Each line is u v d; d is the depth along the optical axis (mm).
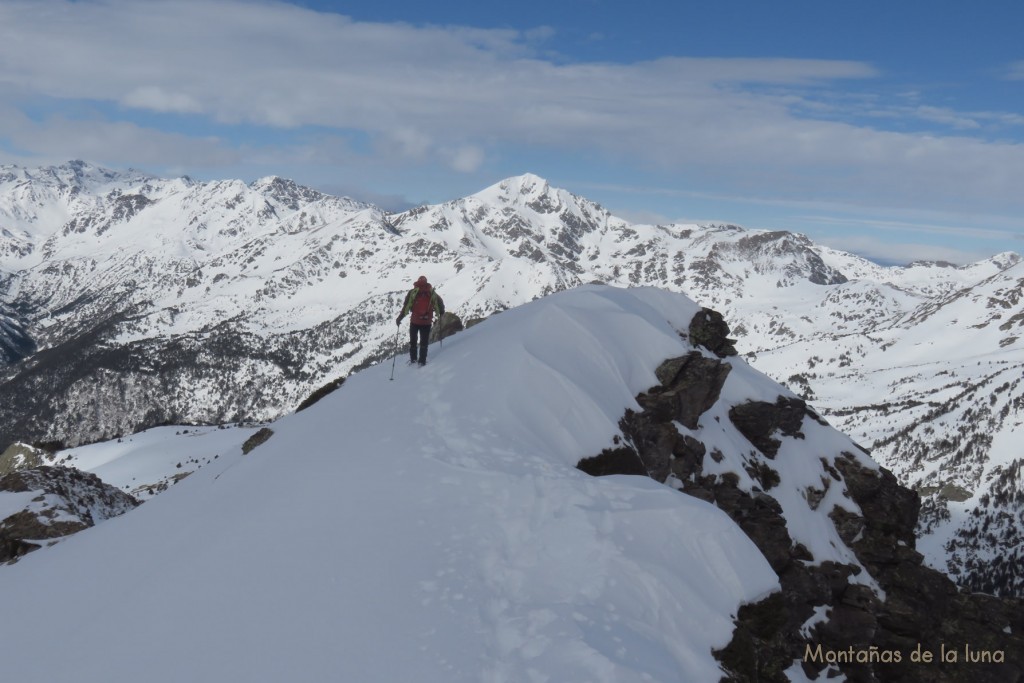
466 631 10188
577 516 12695
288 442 18156
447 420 17250
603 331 22438
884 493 26688
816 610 22984
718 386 23016
